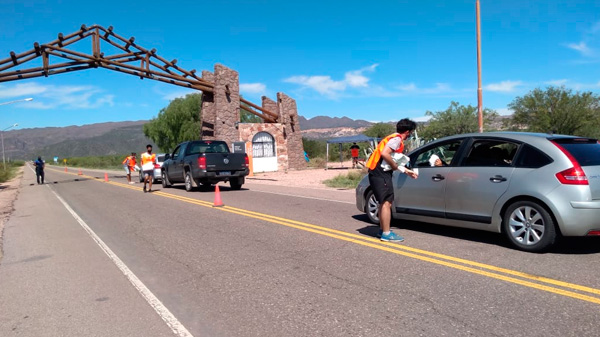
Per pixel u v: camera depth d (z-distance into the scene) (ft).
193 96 163.94
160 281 16.65
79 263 20.01
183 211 35.47
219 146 55.93
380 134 161.27
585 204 16.34
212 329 12.00
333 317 12.37
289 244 21.68
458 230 23.13
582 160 17.15
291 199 41.27
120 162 268.21
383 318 12.13
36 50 70.44
